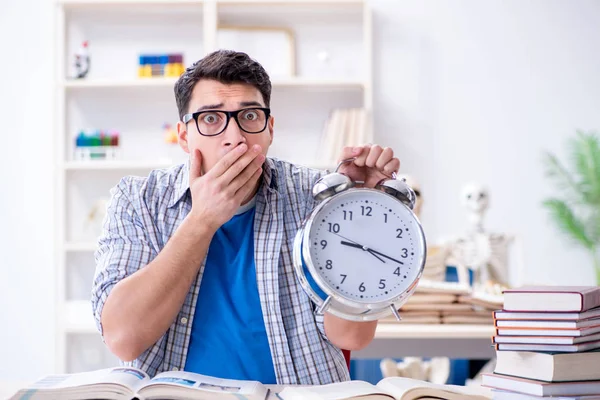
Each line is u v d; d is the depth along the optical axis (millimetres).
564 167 3920
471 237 2789
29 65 3922
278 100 3836
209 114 1294
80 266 3840
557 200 3838
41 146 3920
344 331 1327
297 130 3838
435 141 3896
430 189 3895
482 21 3922
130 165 3627
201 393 1050
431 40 3914
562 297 1146
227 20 3814
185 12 3840
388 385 1147
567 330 1139
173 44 3848
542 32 3930
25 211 3912
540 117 3924
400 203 1190
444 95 3910
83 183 3828
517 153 3916
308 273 1170
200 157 1301
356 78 3711
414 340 2318
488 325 2340
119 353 1304
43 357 3908
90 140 3695
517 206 3908
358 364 3338
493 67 3922
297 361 1381
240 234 1437
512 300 1183
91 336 3797
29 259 3908
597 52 3932
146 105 3846
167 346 1369
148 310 1271
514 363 1182
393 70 3906
